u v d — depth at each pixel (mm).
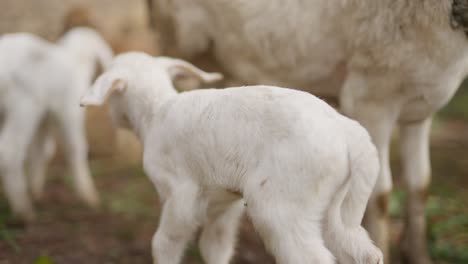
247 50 4918
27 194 6488
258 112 3199
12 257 5000
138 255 5184
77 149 6293
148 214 6227
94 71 6594
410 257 4902
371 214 4473
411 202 4859
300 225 3037
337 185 3094
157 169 3594
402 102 4367
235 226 3912
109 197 6750
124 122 4062
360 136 3096
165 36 5652
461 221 5668
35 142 6344
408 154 4801
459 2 3861
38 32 7977
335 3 4395
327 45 4527
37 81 5812
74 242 5410
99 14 8094
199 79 4184
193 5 5242
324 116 3121
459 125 10477
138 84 3840
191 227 3537
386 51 4141
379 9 4117
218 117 3312
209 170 3373
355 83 4410
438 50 4031
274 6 4668
